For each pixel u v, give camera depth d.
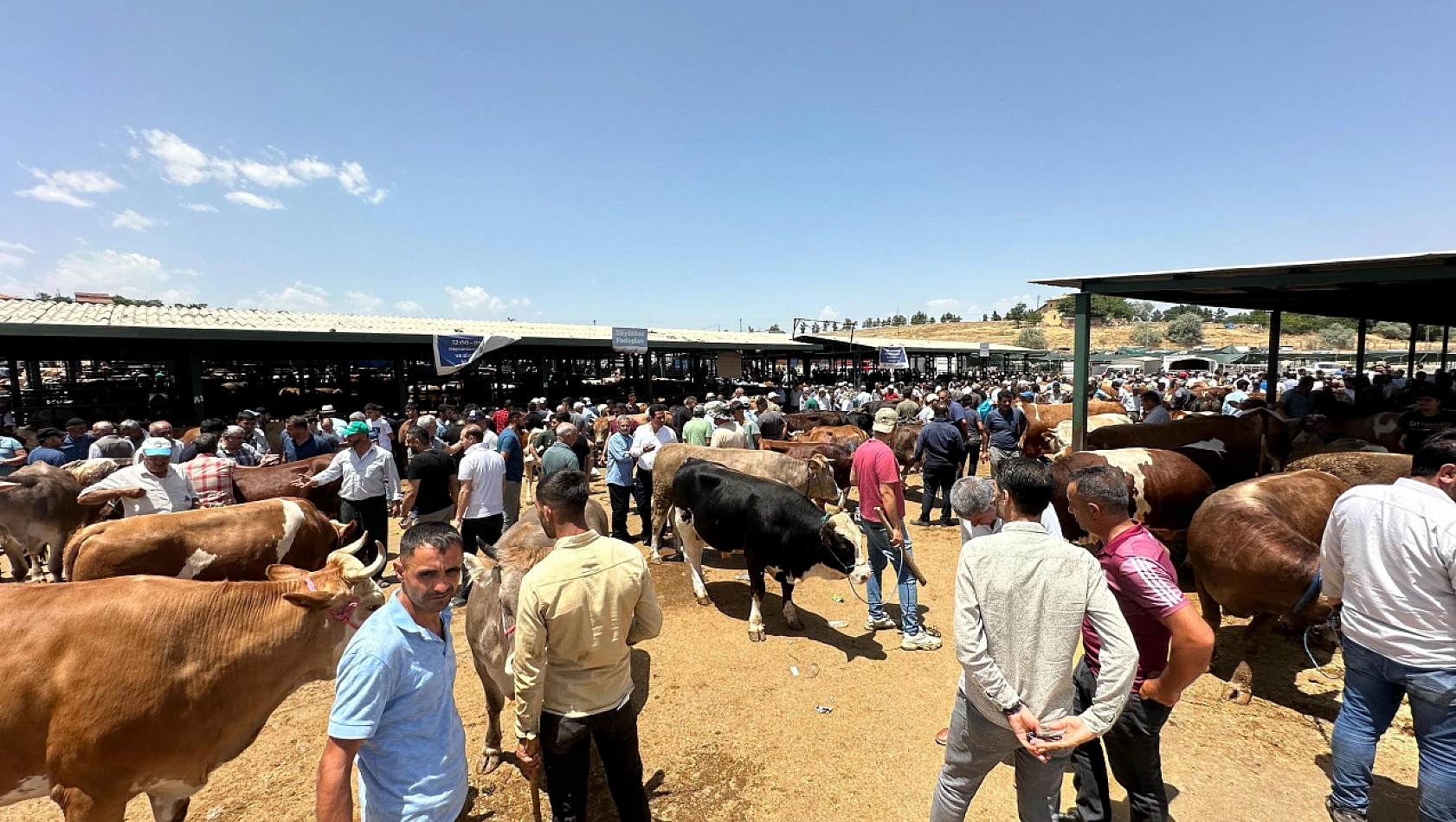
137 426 8.34
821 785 3.55
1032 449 9.86
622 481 8.16
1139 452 6.52
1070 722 2.19
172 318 12.42
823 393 19.83
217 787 3.54
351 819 1.85
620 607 2.56
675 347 21.70
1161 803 2.72
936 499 10.77
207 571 4.45
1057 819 2.46
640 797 2.77
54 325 10.07
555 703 2.54
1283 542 4.00
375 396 20.19
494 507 6.15
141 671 2.43
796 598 6.42
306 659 2.78
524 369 26.48
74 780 2.40
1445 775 2.51
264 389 18.11
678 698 4.46
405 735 1.98
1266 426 7.79
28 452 9.84
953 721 2.54
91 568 4.07
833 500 7.80
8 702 2.27
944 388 22.80
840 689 4.57
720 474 5.77
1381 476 5.85
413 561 1.95
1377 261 5.25
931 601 6.26
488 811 3.36
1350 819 2.80
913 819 3.29
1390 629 2.61
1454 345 60.81
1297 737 3.87
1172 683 2.39
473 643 3.46
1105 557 2.65
